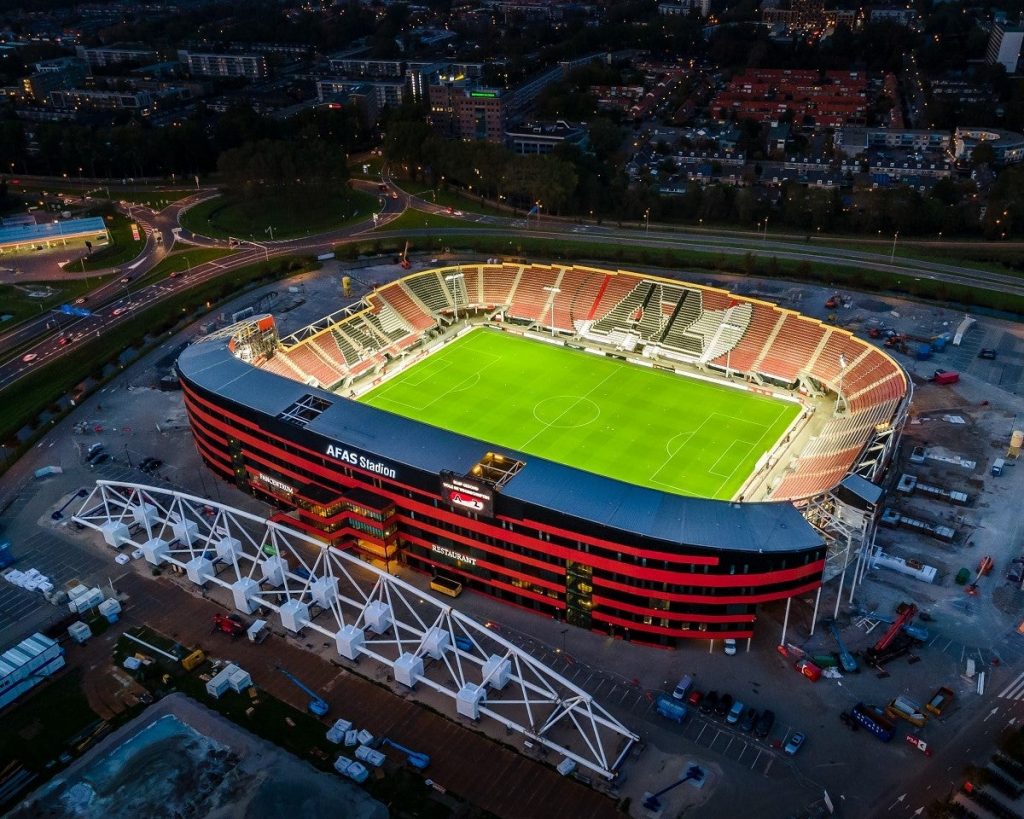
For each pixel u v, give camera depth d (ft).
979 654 418.10
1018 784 351.67
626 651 430.20
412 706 398.62
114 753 358.43
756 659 419.95
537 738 374.22
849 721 382.22
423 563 486.38
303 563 453.99
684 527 412.57
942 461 565.12
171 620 452.35
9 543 508.53
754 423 620.90
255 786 338.75
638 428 616.80
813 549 401.49
